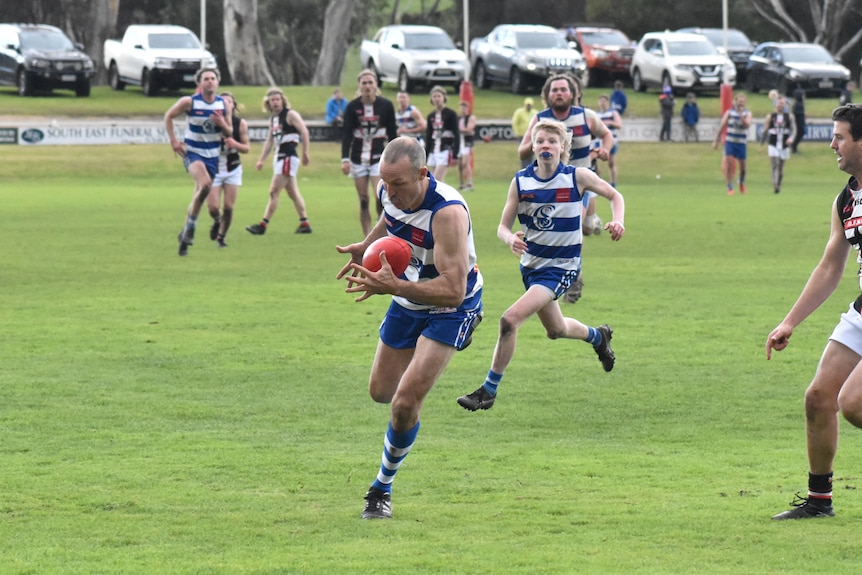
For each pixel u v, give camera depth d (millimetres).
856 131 21891
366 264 22547
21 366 37750
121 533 22109
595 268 62219
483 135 150875
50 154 136750
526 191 33344
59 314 47344
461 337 23969
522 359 39844
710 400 33969
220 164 69312
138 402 33281
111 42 175625
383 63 173250
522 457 27953
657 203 104750
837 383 22406
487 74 176625
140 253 67250
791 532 22062
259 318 46781
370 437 29797
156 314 47500
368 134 68062
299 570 19953
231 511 23578
